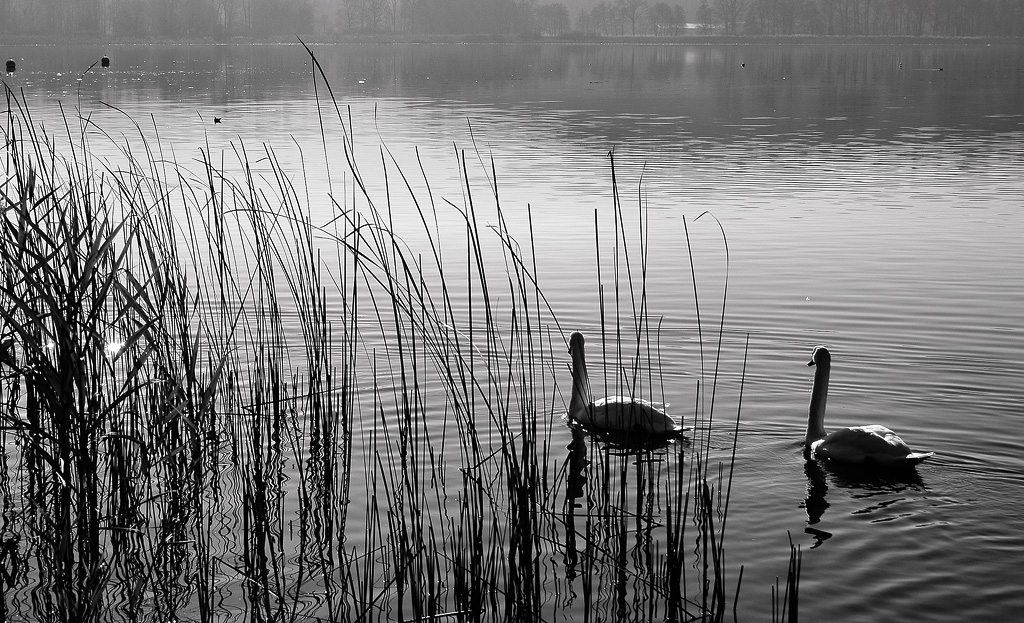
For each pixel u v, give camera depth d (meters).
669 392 10.08
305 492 8.17
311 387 9.12
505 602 6.53
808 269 14.58
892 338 11.59
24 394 9.40
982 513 7.68
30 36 109.56
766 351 11.20
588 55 102.25
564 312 12.54
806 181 22.25
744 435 9.14
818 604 6.54
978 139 30.06
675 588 6.38
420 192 20.36
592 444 7.89
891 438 8.45
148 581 6.96
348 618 6.50
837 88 53.19
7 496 8.11
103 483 8.00
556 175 22.77
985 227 17.45
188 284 13.19
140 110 37.53
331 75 64.62
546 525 7.59
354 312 8.97
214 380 7.97
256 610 6.61
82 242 10.55
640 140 29.70
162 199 10.11
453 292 13.34
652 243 16.22
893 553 7.12
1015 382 10.26
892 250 15.73
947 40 149.00
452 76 64.94
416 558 6.73
